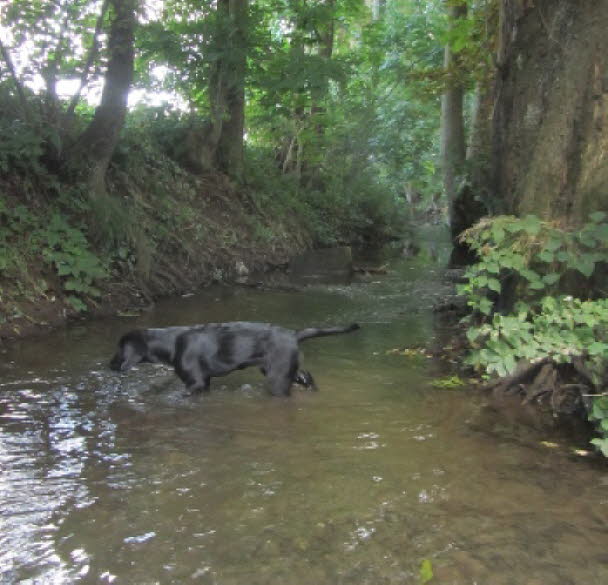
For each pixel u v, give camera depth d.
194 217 13.08
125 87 9.55
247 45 14.05
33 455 4.14
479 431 4.76
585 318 4.57
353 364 6.68
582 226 5.45
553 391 5.32
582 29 5.86
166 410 5.15
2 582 2.75
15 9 8.42
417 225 35.56
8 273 7.61
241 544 3.10
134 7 9.34
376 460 4.18
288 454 4.27
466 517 3.42
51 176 8.95
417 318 9.20
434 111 26.38
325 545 3.11
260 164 18.73
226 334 5.61
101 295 8.84
